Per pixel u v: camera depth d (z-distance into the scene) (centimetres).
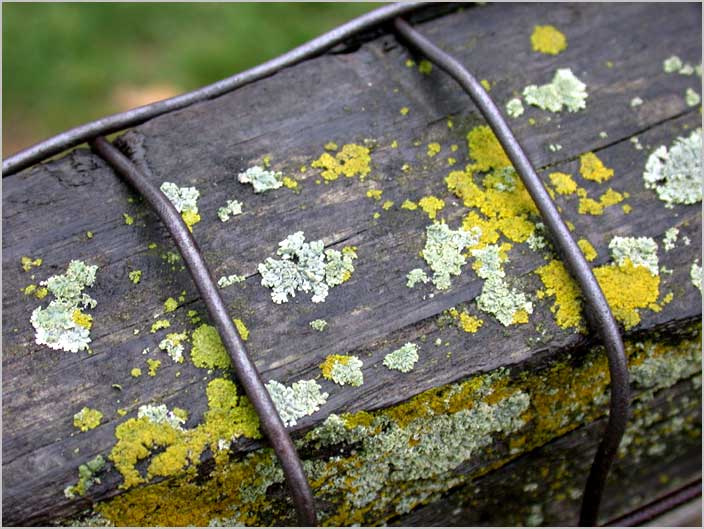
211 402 23
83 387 23
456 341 24
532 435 25
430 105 25
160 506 23
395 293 24
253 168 25
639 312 24
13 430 22
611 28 27
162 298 23
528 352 24
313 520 23
